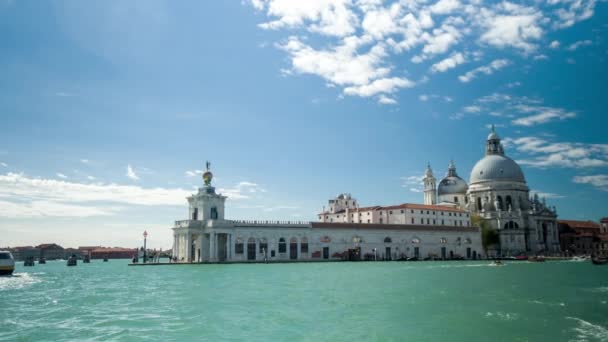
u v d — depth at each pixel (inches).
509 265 5482.3
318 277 3129.9
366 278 3048.7
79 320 1418.6
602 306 1756.9
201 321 1395.2
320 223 6358.3
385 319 1434.5
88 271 4500.5
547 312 1595.7
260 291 2207.2
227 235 5703.7
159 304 1761.8
